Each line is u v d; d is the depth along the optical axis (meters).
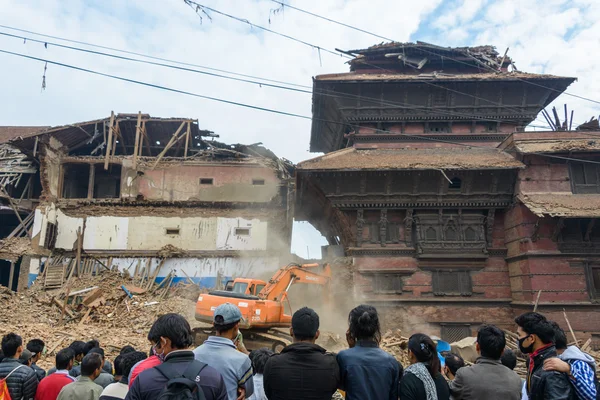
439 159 27.14
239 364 4.29
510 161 25.89
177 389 3.16
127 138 33.09
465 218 26.59
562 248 24.25
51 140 29.31
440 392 4.33
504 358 6.22
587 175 25.58
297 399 3.88
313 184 26.73
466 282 26.12
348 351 4.32
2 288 24.64
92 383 5.11
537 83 29.58
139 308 23.23
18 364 5.75
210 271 28.56
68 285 25.16
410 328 25.30
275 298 18.09
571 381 4.08
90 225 29.12
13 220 34.12
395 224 26.95
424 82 29.62
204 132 32.56
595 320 23.39
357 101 30.45
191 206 29.73
